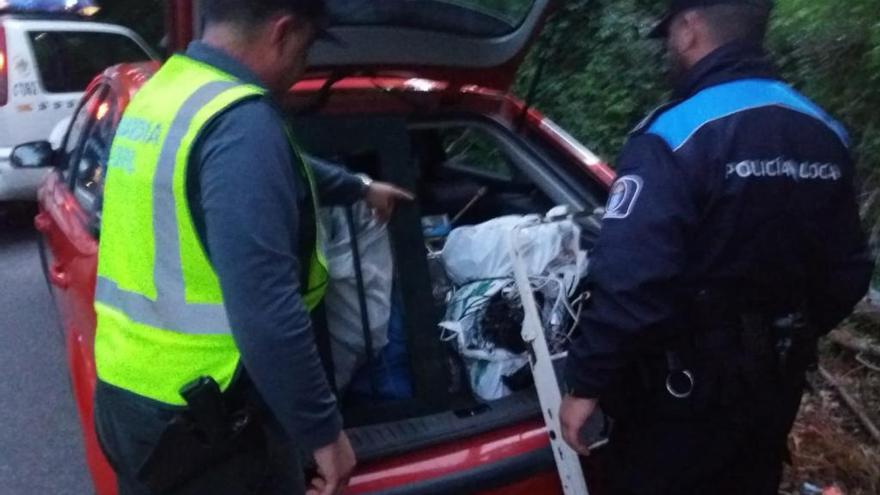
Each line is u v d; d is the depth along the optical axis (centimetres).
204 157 181
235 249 175
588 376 219
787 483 343
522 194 371
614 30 647
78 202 348
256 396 196
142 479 201
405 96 343
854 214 237
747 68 227
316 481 209
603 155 615
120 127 206
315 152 269
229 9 192
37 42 746
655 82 620
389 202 263
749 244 219
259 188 178
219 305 190
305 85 331
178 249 188
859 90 491
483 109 366
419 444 248
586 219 302
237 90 185
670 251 210
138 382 197
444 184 372
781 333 228
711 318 221
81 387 290
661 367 226
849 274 238
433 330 267
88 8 828
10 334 549
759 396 227
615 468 242
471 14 314
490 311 272
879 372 400
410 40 310
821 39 513
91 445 280
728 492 243
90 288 287
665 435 230
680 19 231
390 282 265
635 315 211
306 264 201
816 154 227
